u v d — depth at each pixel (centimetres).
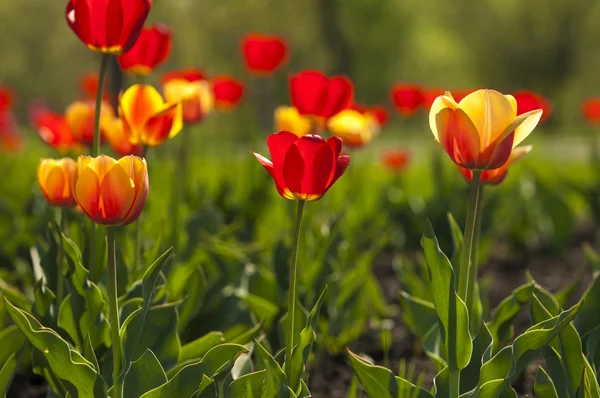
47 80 6406
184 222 575
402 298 397
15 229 668
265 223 779
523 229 835
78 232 442
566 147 3197
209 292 457
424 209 806
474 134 263
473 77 6316
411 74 6359
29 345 378
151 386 297
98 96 344
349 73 5278
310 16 5253
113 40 336
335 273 493
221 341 345
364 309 551
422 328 391
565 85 5694
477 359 306
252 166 775
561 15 5594
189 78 610
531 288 347
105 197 261
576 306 261
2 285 426
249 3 5219
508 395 298
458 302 270
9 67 6322
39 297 349
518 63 5716
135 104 393
